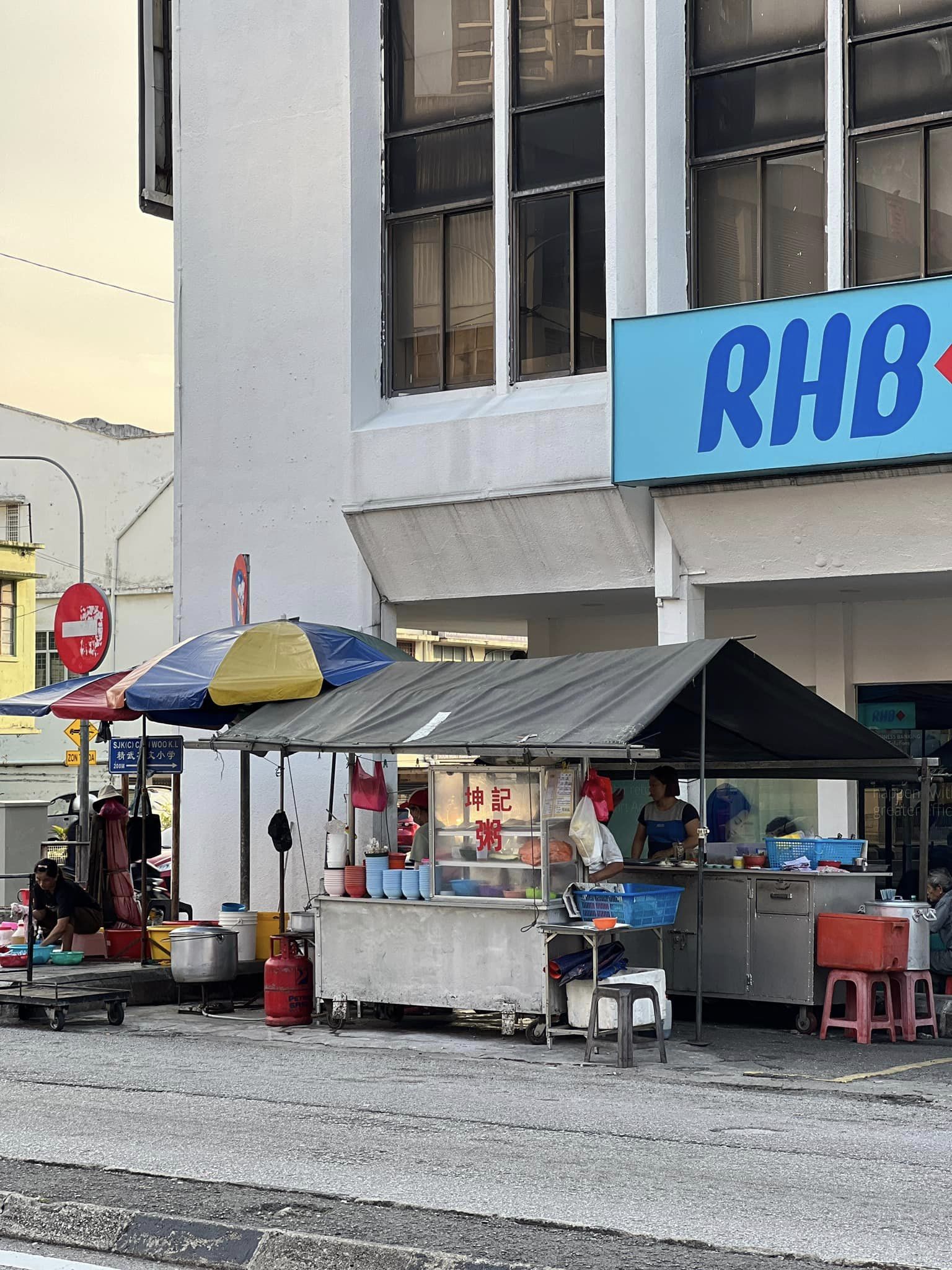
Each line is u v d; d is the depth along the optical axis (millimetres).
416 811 13742
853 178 14906
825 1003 12867
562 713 11914
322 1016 13812
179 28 18688
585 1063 11500
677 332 14633
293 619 14891
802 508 14570
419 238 17453
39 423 59156
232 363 18125
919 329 13484
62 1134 8719
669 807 14477
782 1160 8055
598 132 16219
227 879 17891
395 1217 6820
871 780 14828
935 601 17531
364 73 17516
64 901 16500
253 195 18062
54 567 58906
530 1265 6086
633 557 15656
